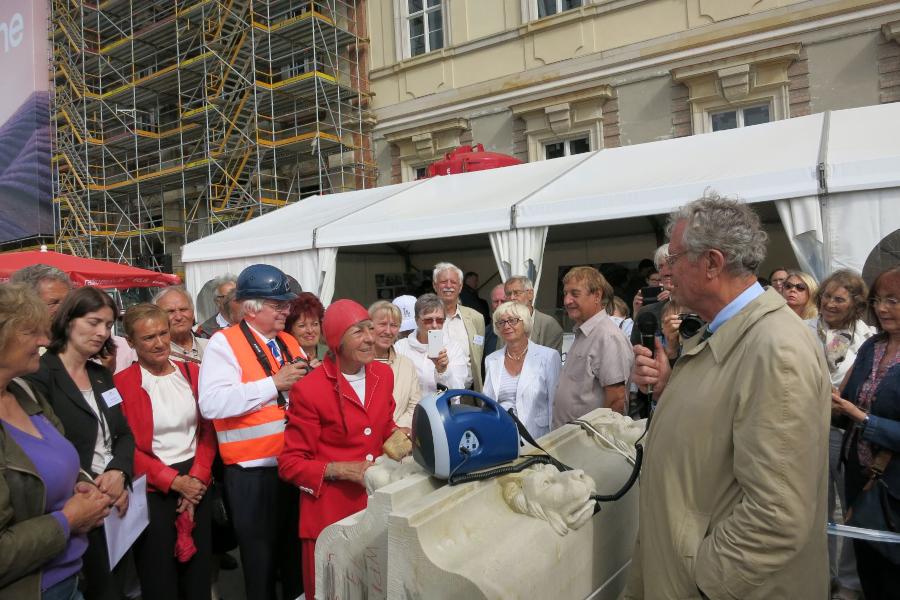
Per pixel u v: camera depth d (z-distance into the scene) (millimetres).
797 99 9336
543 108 11477
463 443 1478
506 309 3182
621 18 10758
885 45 8688
